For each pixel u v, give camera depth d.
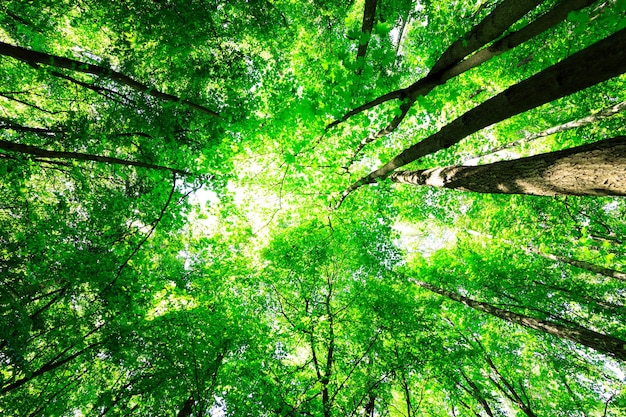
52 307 6.33
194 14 6.22
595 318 9.66
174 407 5.97
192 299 6.68
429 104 4.41
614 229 9.50
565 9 2.97
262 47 8.41
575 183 2.71
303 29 9.52
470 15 6.93
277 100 6.99
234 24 7.27
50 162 6.62
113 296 5.80
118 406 5.74
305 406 6.07
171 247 7.53
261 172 9.12
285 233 9.63
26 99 8.16
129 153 7.19
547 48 7.97
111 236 6.56
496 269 10.32
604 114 7.36
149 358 6.06
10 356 4.81
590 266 8.27
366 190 10.30
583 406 8.72
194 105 6.27
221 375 6.13
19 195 6.67
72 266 5.74
